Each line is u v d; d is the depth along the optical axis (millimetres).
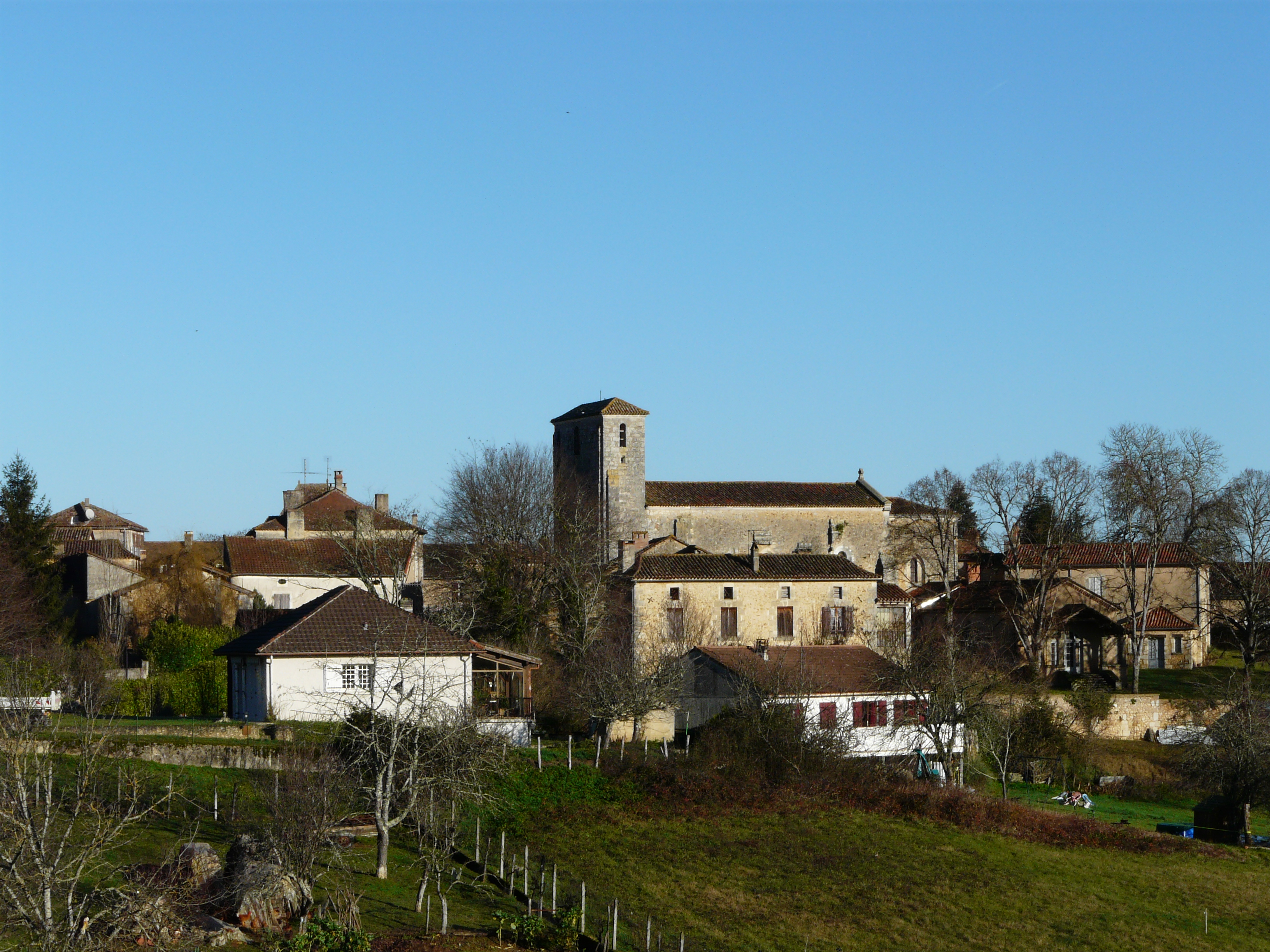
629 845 40750
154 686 57281
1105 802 54906
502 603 65250
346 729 37531
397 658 46812
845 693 54938
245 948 25891
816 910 36500
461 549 72562
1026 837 45000
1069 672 73188
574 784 44812
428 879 33281
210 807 36344
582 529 73188
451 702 48375
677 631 68688
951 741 51156
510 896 34344
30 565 70188
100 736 39219
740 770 47250
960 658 60406
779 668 53562
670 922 34500
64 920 21219
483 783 40844
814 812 45500
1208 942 36250
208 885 27719
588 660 61125
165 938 21781
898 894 38250
